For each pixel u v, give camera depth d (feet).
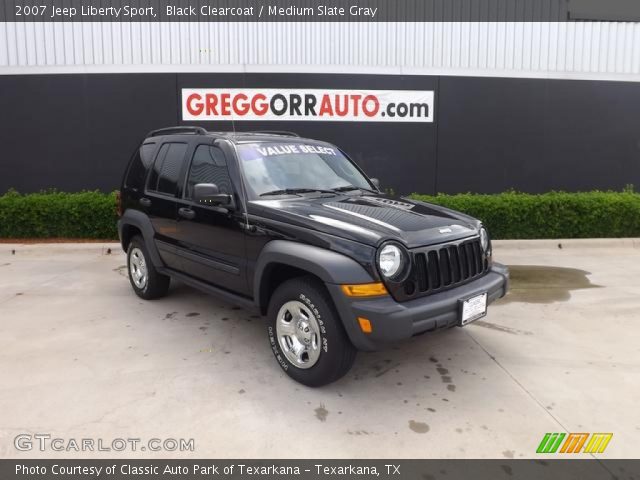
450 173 33.86
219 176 13.85
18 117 32.50
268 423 9.97
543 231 29.48
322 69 32.40
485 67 33.86
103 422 9.97
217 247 13.71
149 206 16.75
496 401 10.91
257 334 14.76
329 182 14.62
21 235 29.25
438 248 11.14
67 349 13.56
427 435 9.59
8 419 10.05
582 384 11.70
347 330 10.20
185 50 32.68
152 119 32.53
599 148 34.81
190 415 10.25
